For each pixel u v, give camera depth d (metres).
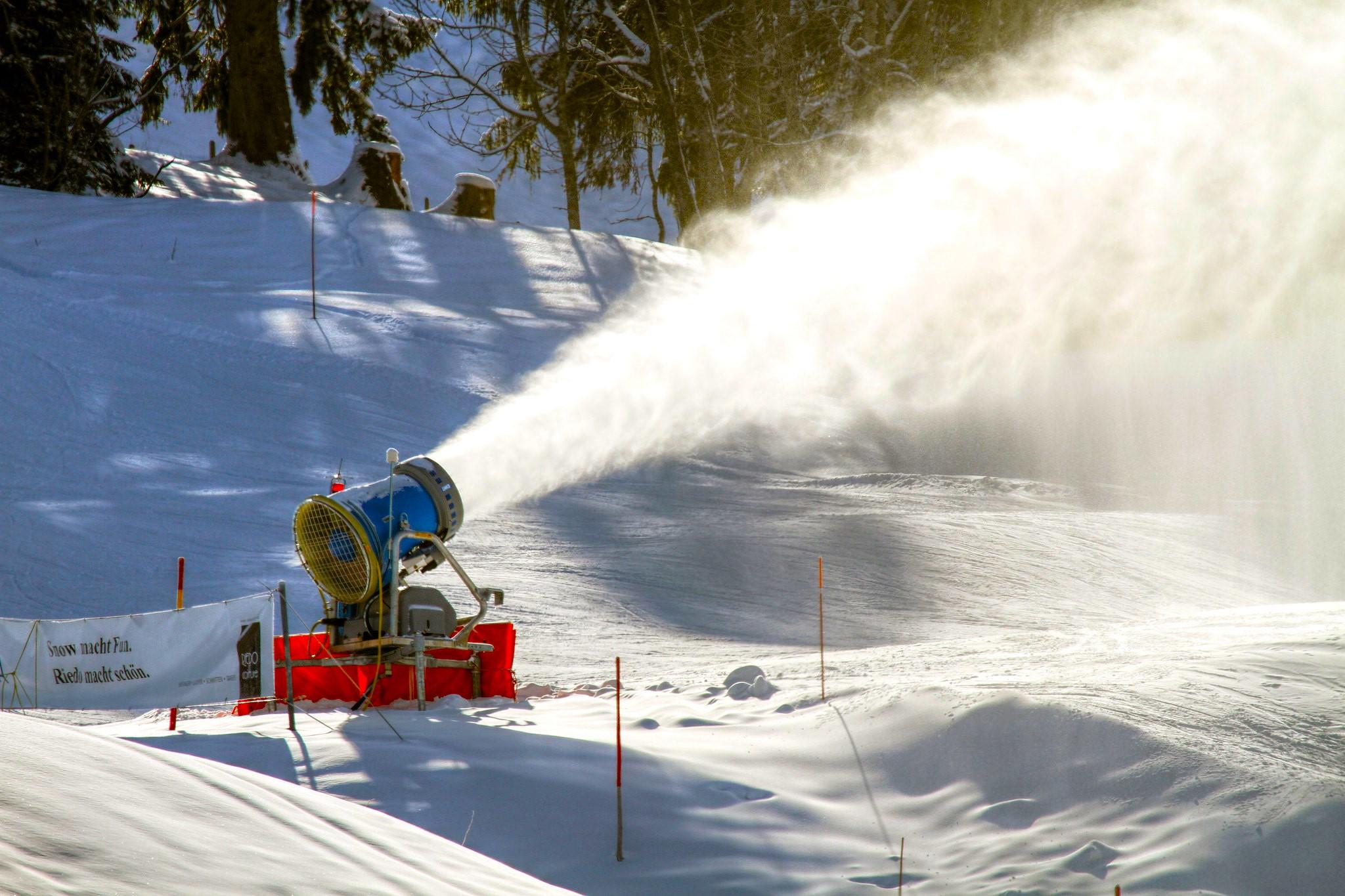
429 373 87.12
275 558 44.09
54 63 154.12
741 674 25.31
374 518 24.78
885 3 170.50
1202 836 14.25
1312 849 13.83
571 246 141.50
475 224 143.12
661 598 45.38
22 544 42.91
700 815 15.70
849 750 18.06
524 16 168.50
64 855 6.40
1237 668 22.11
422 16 180.62
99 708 21.47
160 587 39.22
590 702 23.86
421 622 25.06
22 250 103.75
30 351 72.12
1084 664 24.45
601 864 14.06
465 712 22.73
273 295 101.25
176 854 7.05
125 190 164.88
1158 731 17.09
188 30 191.25
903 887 13.57
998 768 16.72
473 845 14.56
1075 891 13.16
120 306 87.44
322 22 183.88
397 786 16.31
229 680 20.64
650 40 162.50
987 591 50.44
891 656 29.66
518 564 49.41
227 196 168.62
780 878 13.74
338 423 70.81
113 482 53.81
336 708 24.48
